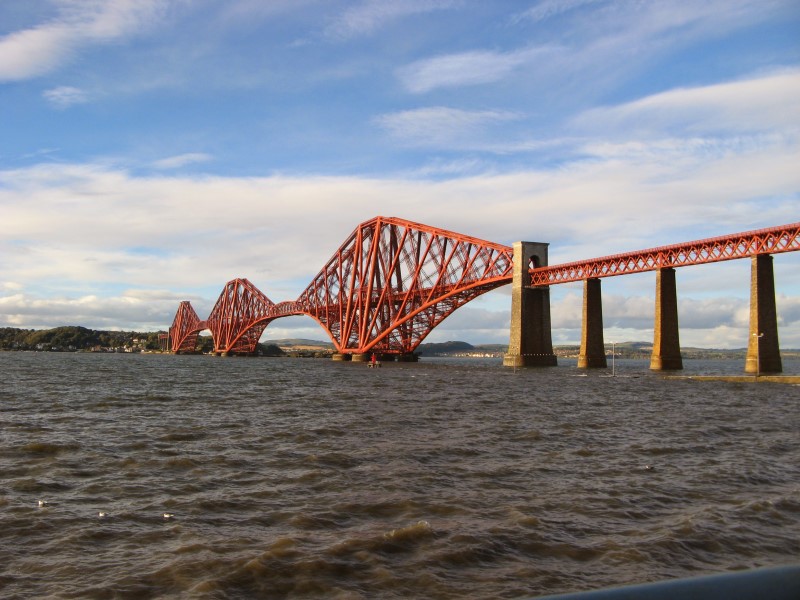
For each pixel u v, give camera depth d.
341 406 48.62
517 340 140.12
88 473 23.67
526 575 13.81
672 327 114.94
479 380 89.75
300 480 22.44
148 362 186.75
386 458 26.20
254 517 18.12
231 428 35.41
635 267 121.12
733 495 20.45
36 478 22.72
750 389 71.94
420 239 169.12
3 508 18.81
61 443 29.72
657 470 24.33
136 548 15.55
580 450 28.73
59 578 13.65
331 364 173.88
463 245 157.12
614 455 27.56
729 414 44.78
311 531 16.81
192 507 19.12
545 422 38.97
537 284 139.75
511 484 21.88
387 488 21.20
